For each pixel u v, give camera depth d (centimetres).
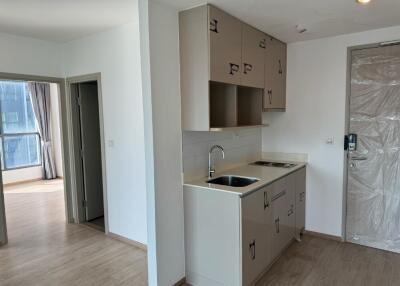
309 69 347
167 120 242
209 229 248
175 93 248
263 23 279
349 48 319
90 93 414
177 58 248
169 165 247
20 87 676
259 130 389
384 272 274
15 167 671
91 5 247
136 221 333
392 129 306
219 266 245
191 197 257
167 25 236
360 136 323
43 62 366
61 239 358
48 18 281
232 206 232
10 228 395
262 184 255
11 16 274
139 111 310
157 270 240
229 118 282
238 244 232
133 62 307
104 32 330
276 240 290
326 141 343
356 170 328
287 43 357
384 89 306
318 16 261
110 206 359
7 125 657
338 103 331
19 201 527
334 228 346
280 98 353
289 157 373
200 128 245
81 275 276
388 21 276
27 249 332
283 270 279
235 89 275
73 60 372
